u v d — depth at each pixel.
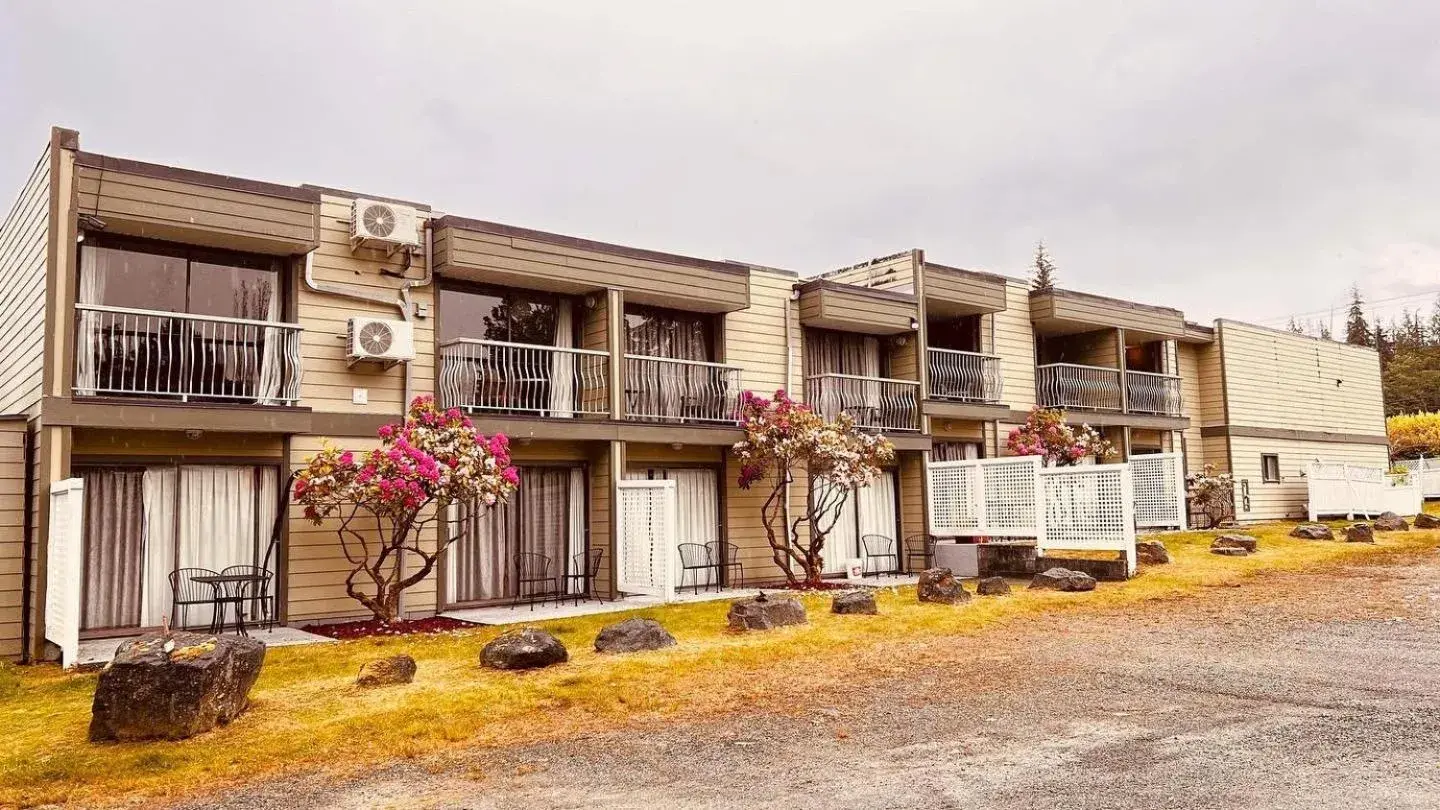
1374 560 14.57
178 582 9.94
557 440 12.84
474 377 11.89
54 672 7.95
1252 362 23.89
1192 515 21.14
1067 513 13.85
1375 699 6.11
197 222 9.69
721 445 14.25
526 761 5.22
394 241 11.16
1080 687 6.74
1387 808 4.00
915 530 16.36
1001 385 17.91
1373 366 28.52
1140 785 4.44
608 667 7.66
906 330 16.45
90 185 9.11
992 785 4.52
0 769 5.04
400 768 5.13
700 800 4.45
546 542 12.78
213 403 9.84
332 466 9.65
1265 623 9.36
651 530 12.21
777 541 14.81
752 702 6.53
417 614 11.24
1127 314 20.14
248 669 6.21
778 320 15.42
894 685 6.99
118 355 9.91
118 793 4.74
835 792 4.50
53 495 8.66
